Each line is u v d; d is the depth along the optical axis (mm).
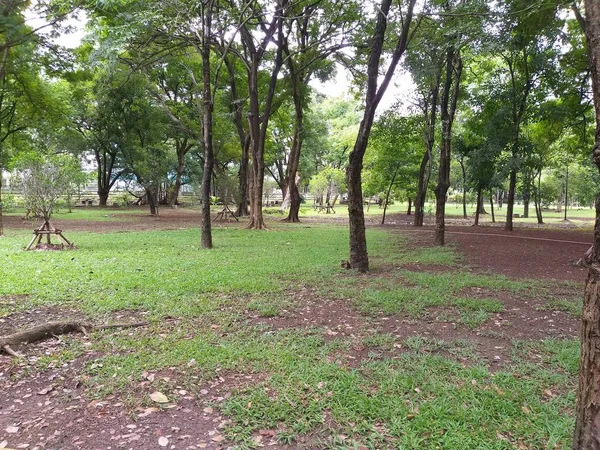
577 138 20203
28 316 5172
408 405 3129
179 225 19391
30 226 17094
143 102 24703
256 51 16875
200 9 11539
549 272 8625
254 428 2857
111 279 7047
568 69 15188
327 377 3562
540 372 3707
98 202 41188
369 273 8188
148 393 3305
